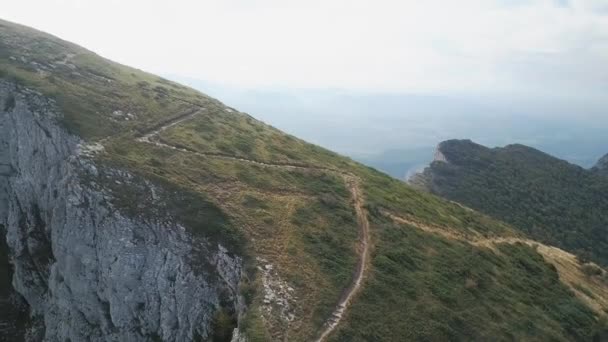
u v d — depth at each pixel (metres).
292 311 45.50
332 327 44.47
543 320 56.75
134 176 63.12
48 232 70.50
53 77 85.25
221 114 98.88
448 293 54.47
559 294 66.94
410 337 45.72
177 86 116.19
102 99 84.12
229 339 47.12
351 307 47.25
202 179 66.31
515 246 81.50
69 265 62.03
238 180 69.06
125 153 68.00
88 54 109.94
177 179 64.31
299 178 76.25
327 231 60.72
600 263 136.62
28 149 74.00
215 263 54.22
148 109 88.06
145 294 56.72
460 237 74.56
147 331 56.28
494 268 66.62
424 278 55.88
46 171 71.94
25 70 85.44
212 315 51.41
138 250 57.59
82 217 61.09
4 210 77.19
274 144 90.50
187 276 54.06
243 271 50.97
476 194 180.25
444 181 194.12
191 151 74.69
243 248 53.81
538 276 71.00
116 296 57.84
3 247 75.31
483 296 56.84
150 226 57.97
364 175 89.44
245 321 43.84
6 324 68.25
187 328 52.62
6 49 92.62
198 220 57.59
